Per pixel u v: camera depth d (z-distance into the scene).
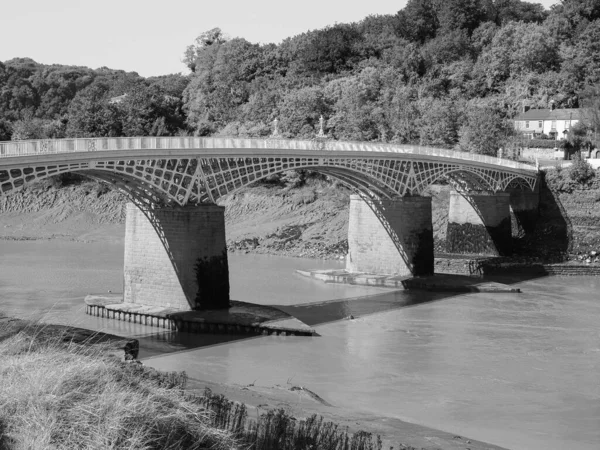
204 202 95.81
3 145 73.81
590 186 162.75
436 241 162.38
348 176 121.88
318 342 84.00
